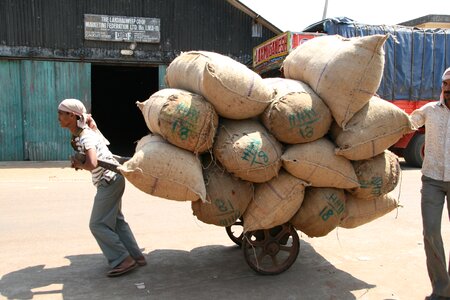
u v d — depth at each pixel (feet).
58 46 42.47
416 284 13.01
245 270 13.91
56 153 43.24
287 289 12.52
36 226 18.62
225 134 11.63
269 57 38.86
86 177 32.65
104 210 13.01
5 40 40.86
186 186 10.99
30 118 42.29
